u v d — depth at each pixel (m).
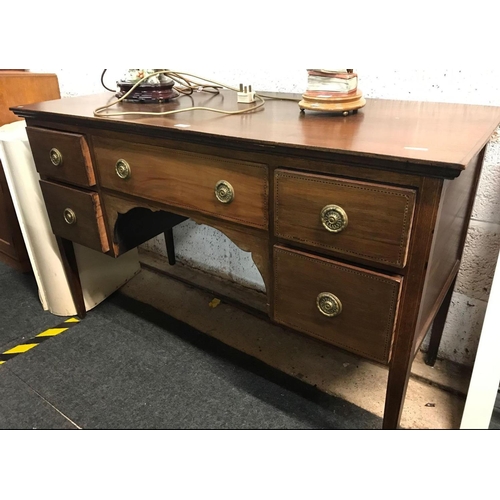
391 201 0.69
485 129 0.81
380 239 0.72
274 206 0.81
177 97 1.24
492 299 0.89
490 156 1.04
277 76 1.31
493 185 1.06
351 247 0.75
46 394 1.22
